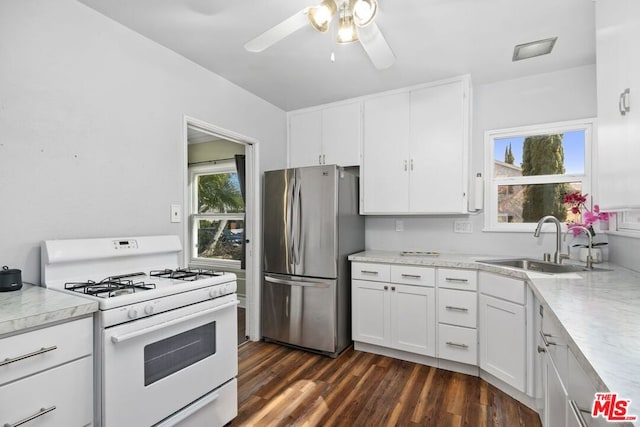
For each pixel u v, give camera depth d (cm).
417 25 196
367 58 238
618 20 135
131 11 184
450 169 271
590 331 93
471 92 277
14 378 105
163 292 148
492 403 202
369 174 307
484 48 225
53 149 165
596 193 251
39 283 160
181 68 234
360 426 181
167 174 223
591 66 252
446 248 303
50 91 164
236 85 285
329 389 220
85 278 171
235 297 189
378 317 272
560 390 116
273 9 182
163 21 193
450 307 243
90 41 181
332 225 274
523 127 273
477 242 290
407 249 320
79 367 123
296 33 205
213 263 443
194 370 162
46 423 113
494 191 287
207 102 255
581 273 189
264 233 309
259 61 243
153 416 143
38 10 160
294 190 292
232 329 185
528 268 248
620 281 165
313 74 264
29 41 156
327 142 330
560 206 266
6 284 142
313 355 278
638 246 185
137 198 204
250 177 314
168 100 224
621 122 133
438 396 211
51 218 164
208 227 453
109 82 190
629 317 105
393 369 250
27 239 156
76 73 174
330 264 274
